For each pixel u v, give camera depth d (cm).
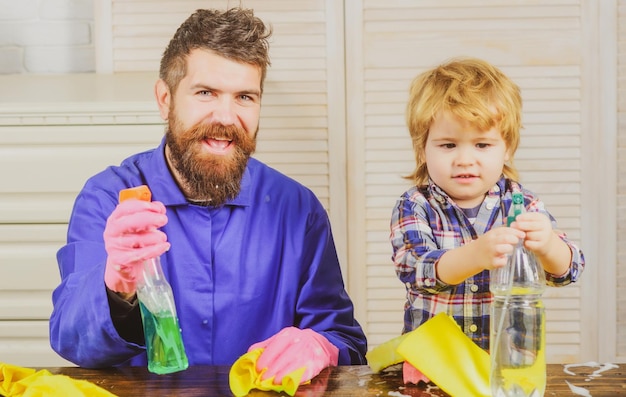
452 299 139
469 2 224
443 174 137
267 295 145
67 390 105
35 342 196
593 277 229
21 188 192
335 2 224
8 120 190
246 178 147
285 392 110
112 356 123
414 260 133
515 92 142
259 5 225
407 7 224
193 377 116
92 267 136
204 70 134
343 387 112
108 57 228
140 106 189
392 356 116
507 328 107
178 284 141
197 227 143
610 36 224
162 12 227
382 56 225
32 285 195
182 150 137
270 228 147
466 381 110
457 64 143
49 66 247
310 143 227
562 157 227
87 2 247
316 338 122
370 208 229
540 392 106
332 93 226
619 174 227
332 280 151
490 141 135
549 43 224
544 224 109
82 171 191
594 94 225
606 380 112
